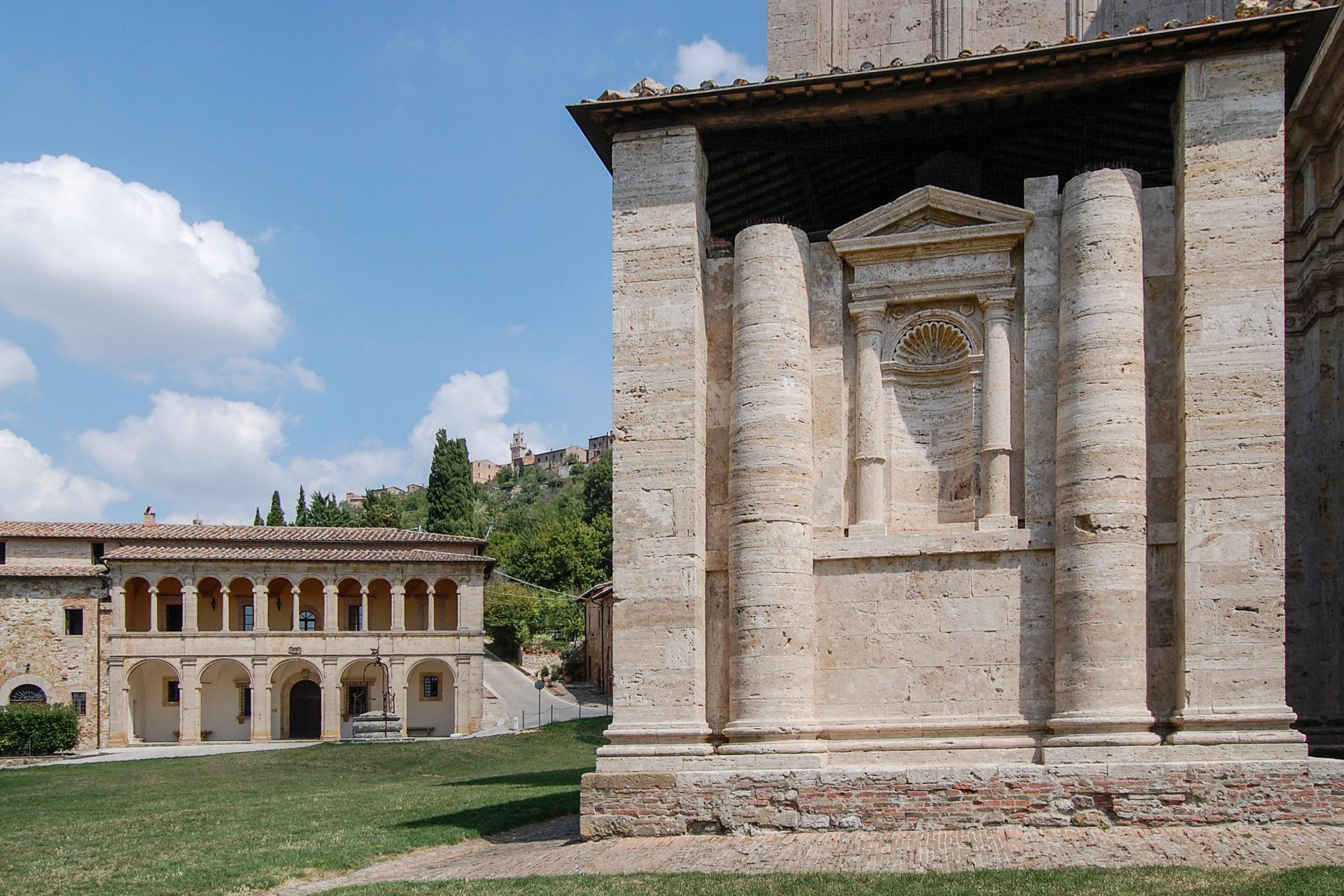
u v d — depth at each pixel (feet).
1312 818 57.36
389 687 253.85
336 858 66.33
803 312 70.69
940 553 66.80
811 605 67.97
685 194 71.77
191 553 255.29
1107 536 63.05
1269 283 63.77
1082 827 58.80
